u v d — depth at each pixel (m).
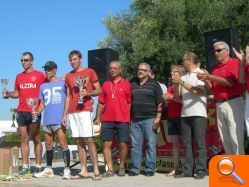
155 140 7.21
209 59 7.58
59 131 7.27
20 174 7.57
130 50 19.67
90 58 9.12
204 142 6.42
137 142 7.25
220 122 5.96
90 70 6.98
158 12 17.72
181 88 6.62
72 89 6.95
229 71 5.85
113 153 8.24
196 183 5.87
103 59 8.93
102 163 10.80
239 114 5.81
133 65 18.33
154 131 7.18
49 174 7.53
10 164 7.63
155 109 7.16
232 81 5.81
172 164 7.70
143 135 7.25
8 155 7.64
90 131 6.81
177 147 7.05
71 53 6.98
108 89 7.16
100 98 7.30
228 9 16.92
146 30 17.75
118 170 7.96
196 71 6.59
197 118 6.38
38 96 7.67
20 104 7.71
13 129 14.72
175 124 7.01
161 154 7.86
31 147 10.70
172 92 7.04
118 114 7.05
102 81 8.91
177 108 6.96
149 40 17.56
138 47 17.45
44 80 7.75
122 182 6.32
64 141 7.29
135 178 6.85
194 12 17.30
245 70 5.52
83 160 7.12
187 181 6.13
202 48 17.11
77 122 6.88
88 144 6.84
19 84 7.75
